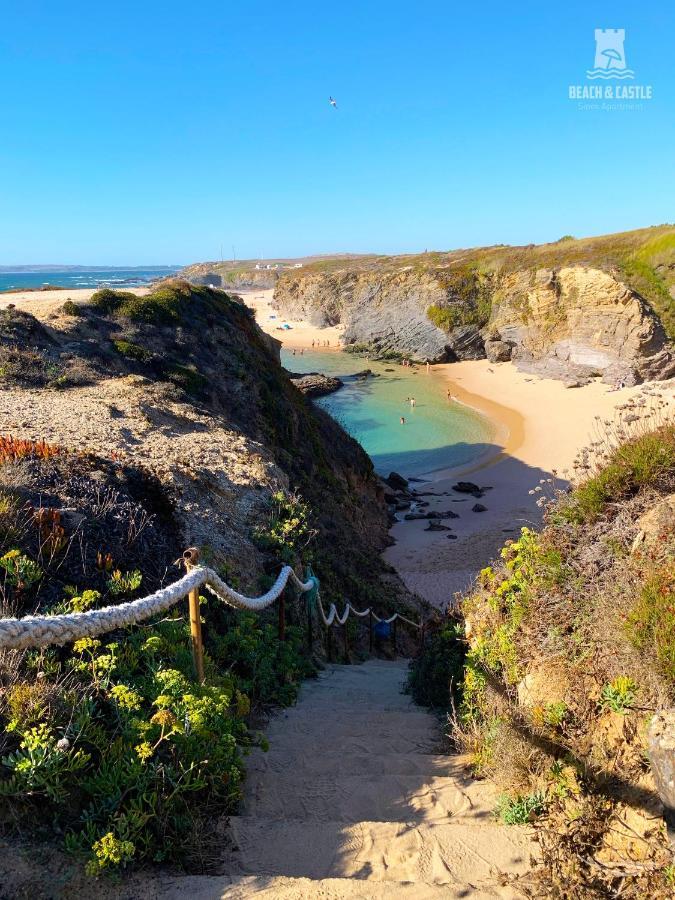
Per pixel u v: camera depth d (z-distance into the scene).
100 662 4.24
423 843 3.54
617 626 4.11
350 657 10.86
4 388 14.99
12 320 19.00
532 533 6.09
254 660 6.78
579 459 6.75
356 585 13.89
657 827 3.10
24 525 6.13
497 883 3.16
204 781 3.62
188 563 5.25
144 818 3.23
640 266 60.00
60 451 8.57
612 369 51.97
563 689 4.38
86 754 3.61
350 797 4.27
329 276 104.12
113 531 7.12
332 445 27.44
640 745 3.51
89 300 24.64
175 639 5.45
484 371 63.97
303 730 5.92
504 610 5.68
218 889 2.96
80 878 2.95
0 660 4.12
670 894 2.78
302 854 3.45
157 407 15.39
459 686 6.10
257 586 8.82
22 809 3.23
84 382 16.91
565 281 57.28
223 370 22.97
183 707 4.00
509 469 36.34
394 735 5.79
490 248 93.81
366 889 2.99
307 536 12.33
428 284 74.44
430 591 21.95
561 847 3.28
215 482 10.71
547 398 51.12
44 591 5.50
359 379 64.00
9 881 2.86
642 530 5.16
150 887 2.97
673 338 51.88
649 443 5.80
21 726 3.54
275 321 109.25
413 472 37.12
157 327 23.77
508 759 4.13
